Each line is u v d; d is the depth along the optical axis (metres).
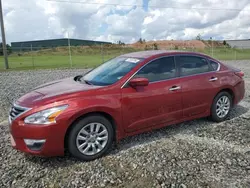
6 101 6.80
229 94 4.93
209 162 3.25
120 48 46.69
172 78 4.08
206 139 4.00
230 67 5.11
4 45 17.48
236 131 4.34
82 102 3.23
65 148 3.30
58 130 3.08
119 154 3.54
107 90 3.46
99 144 3.43
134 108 3.65
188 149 3.64
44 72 14.76
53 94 3.32
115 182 2.85
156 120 3.93
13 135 3.20
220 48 43.72
